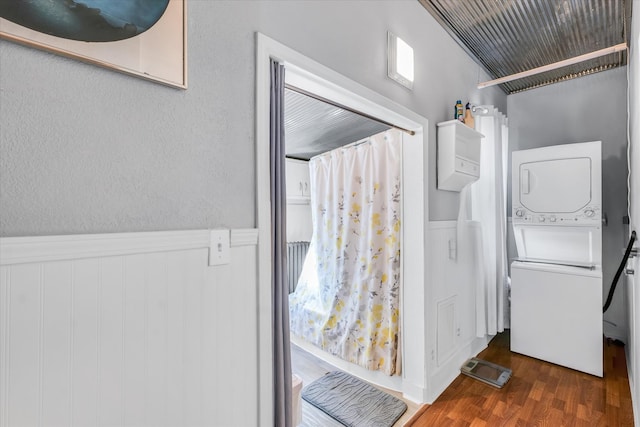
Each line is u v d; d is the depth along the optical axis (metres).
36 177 0.68
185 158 0.92
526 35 2.42
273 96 1.16
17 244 0.64
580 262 2.61
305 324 2.79
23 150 0.66
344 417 1.88
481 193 2.81
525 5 2.09
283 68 1.20
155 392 0.85
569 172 2.58
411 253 2.04
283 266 1.19
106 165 0.77
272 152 1.16
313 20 1.29
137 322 0.81
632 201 2.22
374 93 1.58
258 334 1.09
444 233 2.26
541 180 2.72
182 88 0.90
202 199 0.95
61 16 0.69
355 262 2.54
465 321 2.52
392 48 1.72
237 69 1.04
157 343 0.85
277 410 1.16
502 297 2.90
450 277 2.32
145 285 0.83
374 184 2.38
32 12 0.66
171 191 0.89
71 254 0.71
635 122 1.92
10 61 0.65
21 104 0.66
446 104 2.32
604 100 3.07
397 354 2.18
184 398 0.90
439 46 2.24
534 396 2.06
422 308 1.99
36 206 0.68
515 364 2.52
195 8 0.94
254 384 1.08
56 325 0.69
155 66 0.84
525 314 2.66
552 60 2.82
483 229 2.80
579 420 1.81
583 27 2.34
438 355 2.14
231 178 1.03
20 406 0.65
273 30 1.15
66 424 0.70
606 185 3.06
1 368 0.62
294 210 3.76
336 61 1.39
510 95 3.60
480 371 2.36
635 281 1.91
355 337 2.41
